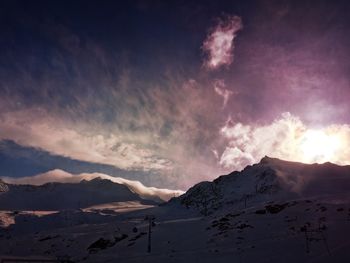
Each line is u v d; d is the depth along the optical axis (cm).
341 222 8331
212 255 7944
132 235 11606
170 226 11812
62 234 14562
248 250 7762
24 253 12194
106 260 9381
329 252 6494
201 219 12394
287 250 7162
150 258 8762
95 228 14750
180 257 8262
